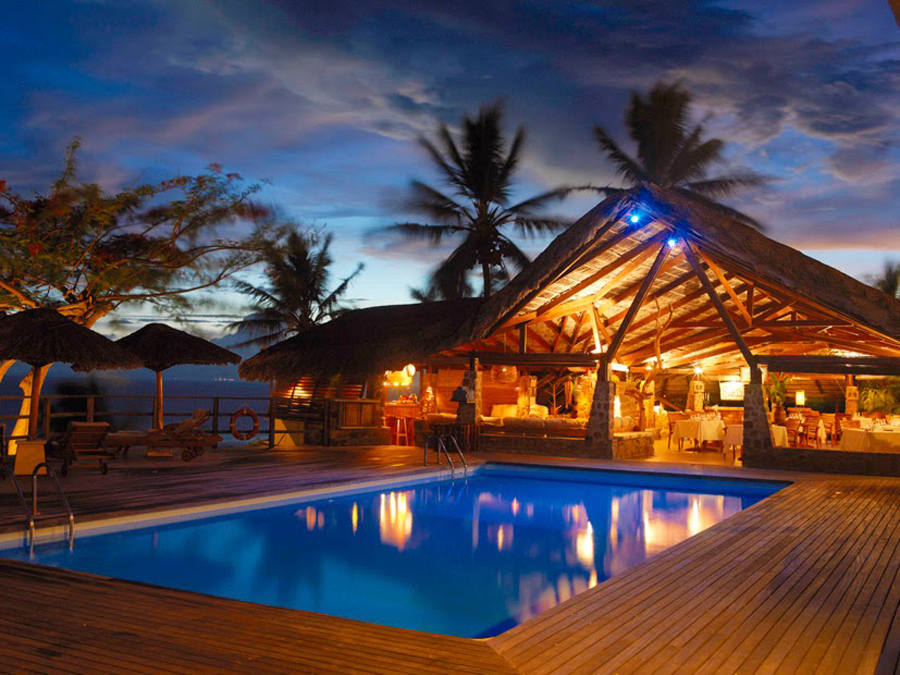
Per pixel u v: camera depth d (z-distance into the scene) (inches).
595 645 185.3
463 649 182.2
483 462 621.9
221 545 352.8
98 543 343.6
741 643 187.0
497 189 1423.5
